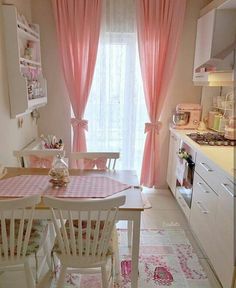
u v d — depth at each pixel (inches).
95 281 74.5
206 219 81.8
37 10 117.6
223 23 96.3
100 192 63.8
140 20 115.6
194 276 77.5
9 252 57.3
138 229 59.9
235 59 88.4
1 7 85.1
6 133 91.4
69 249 56.7
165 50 119.3
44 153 87.7
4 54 88.1
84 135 127.6
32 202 51.8
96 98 126.6
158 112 127.0
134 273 64.5
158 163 135.1
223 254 68.8
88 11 113.7
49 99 128.3
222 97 117.4
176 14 115.9
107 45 121.0
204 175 83.7
